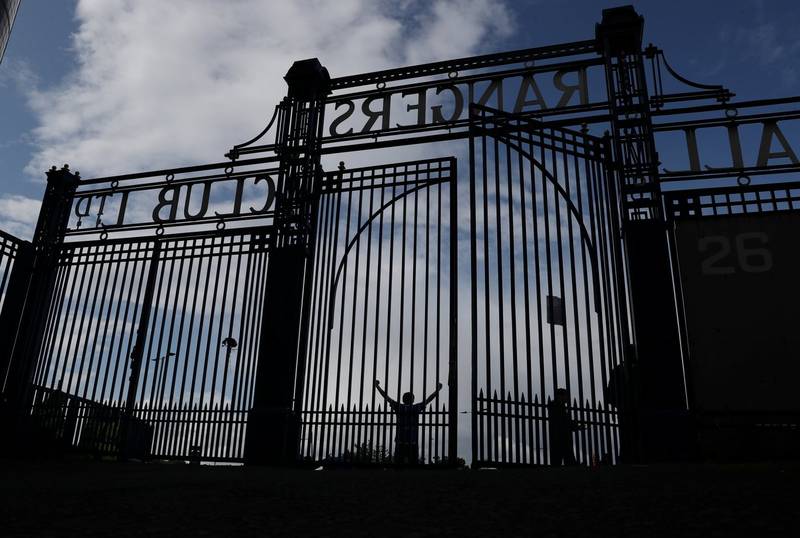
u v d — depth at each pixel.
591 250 7.53
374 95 9.12
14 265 9.68
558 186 7.76
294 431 7.44
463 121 8.42
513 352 6.95
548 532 3.22
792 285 6.79
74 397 8.75
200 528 3.51
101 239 9.65
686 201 7.50
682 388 6.62
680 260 7.18
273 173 9.09
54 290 9.63
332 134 9.02
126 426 8.21
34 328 9.38
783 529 3.02
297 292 8.05
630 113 7.96
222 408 7.92
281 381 7.64
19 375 9.09
